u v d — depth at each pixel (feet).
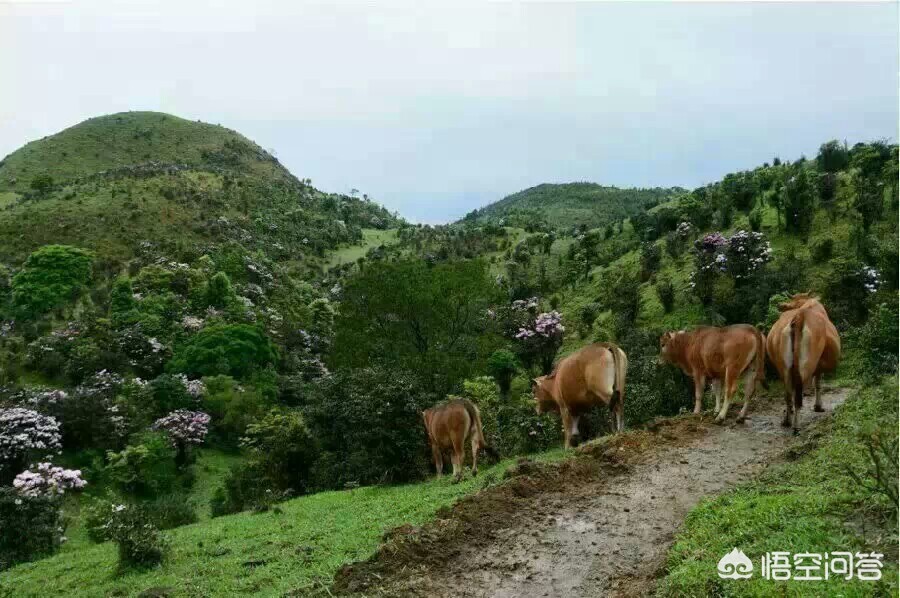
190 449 99.30
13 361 129.90
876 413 30.60
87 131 395.75
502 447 50.34
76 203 244.83
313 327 176.55
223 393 114.52
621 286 113.29
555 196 448.24
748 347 37.86
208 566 29.32
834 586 15.01
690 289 102.83
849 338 59.16
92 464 88.63
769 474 27.27
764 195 137.28
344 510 37.47
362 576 23.80
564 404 41.29
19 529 49.47
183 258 206.69
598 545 24.12
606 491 29.37
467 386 69.10
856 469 22.49
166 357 136.77
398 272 92.38
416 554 24.95
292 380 133.39
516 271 169.78
